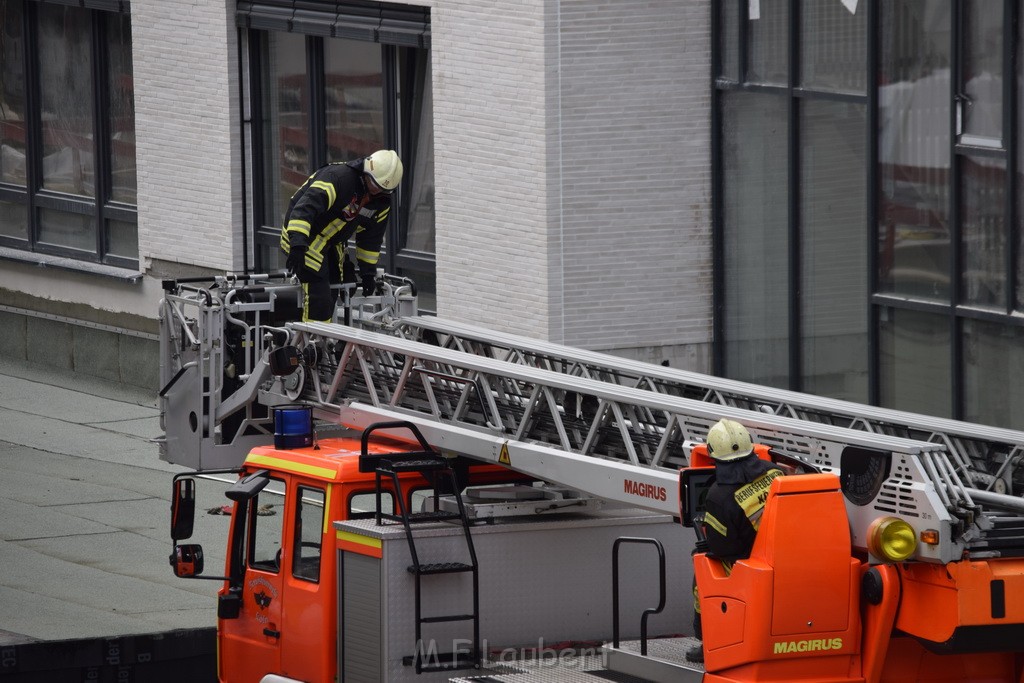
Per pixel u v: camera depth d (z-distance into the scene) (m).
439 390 27.00
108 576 37.59
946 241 39.94
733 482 19.69
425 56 49.84
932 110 39.91
